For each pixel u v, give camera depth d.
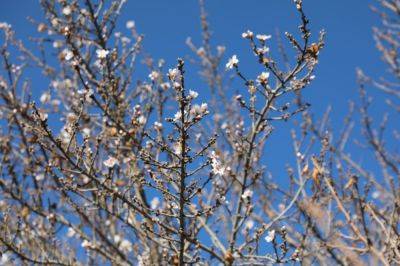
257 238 4.81
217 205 4.29
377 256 4.36
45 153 5.97
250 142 5.00
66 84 7.09
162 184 4.03
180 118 3.87
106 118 5.85
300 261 4.56
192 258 4.72
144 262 5.27
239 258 4.92
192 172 3.90
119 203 5.34
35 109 4.28
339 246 4.57
